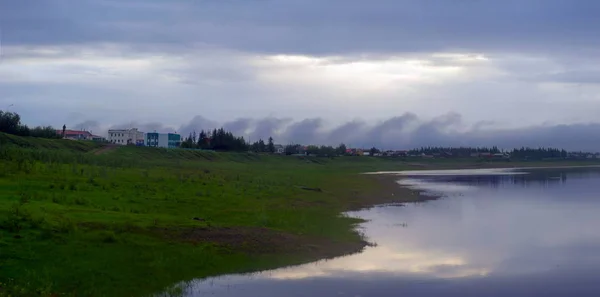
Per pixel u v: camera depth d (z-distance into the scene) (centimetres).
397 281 2334
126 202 3541
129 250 2372
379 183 8419
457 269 2556
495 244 3164
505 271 2527
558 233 3581
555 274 2480
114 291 2020
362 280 2344
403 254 2861
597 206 5300
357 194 6159
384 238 3322
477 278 2403
